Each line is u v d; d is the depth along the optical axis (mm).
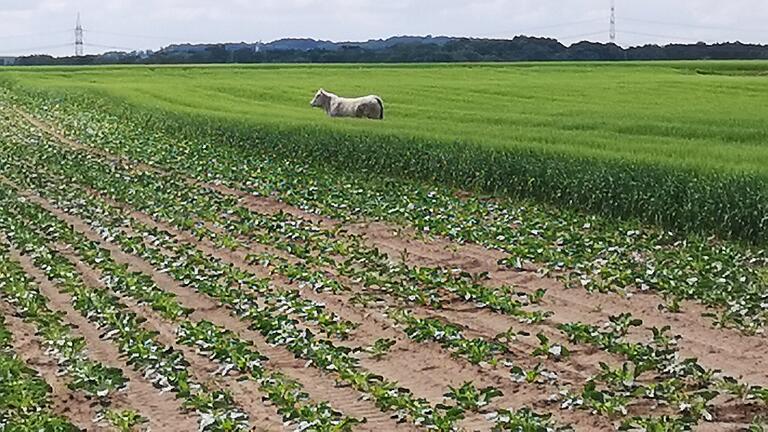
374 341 12578
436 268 15953
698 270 15312
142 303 14398
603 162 20766
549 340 12336
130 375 11414
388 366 11609
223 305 14289
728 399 10086
